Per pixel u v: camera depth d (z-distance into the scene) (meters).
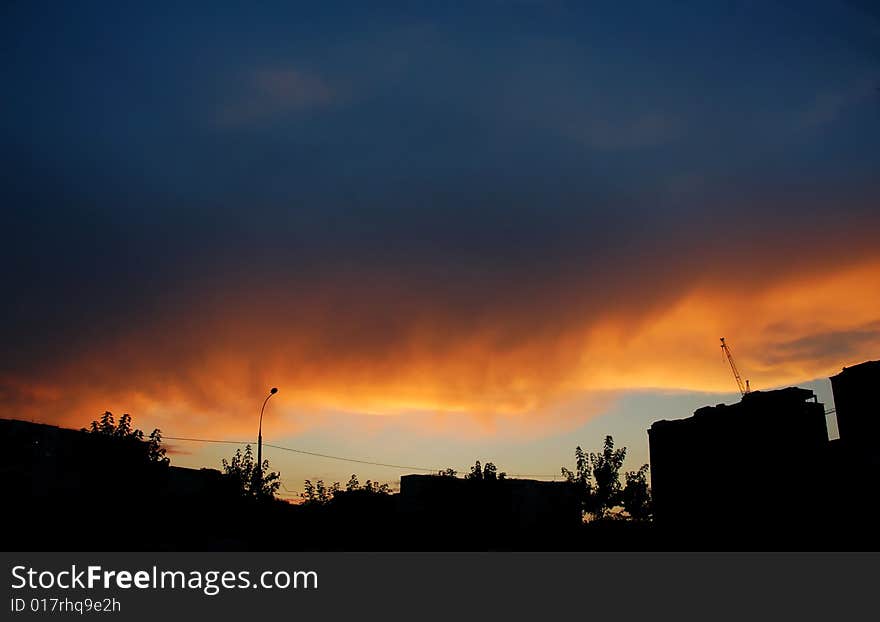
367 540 65.19
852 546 51.16
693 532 63.16
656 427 69.69
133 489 47.88
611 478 84.00
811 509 54.97
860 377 60.44
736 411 62.34
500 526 73.94
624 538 65.00
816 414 59.00
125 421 49.50
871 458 53.09
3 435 48.09
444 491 74.75
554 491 80.25
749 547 57.84
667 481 67.56
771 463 58.47
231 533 56.28
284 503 72.38
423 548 63.97
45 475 48.12
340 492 73.00
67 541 44.50
